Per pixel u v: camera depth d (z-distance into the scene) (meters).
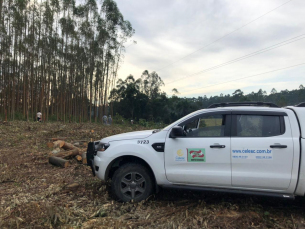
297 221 3.32
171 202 3.99
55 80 27.36
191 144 3.71
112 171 4.41
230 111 3.78
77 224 3.15
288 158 3.33
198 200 4.06
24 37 21.69
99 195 4.29
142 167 3.90
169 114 51.47
